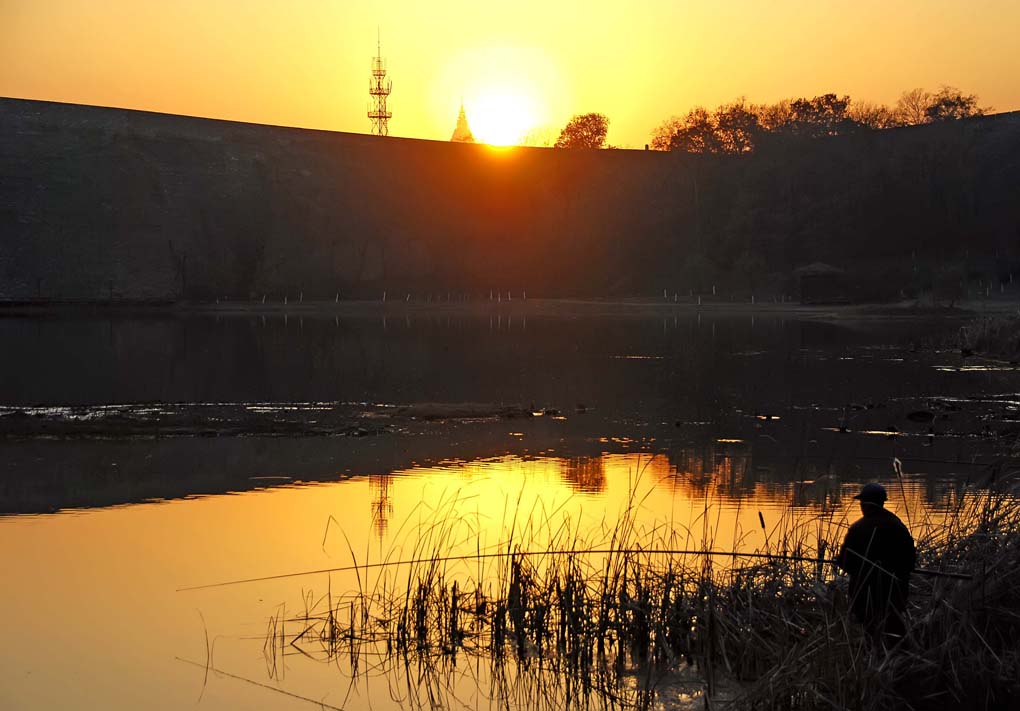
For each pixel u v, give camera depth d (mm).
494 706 8336
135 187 118125
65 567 11789
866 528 8500
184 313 82375
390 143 138875
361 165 132625
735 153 117938
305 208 121375
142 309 87000
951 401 25547
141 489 15844
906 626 8523
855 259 103000
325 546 12500
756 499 14672
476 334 54562
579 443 19891
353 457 18453
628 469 17125
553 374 33031
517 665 9125
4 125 122562
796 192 109188
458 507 14297
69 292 101438
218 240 113000
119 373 33062
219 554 12211
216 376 32344
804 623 8914
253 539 12844
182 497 15250
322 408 24688
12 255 104750
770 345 45438
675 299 98438
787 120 119375
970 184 104750
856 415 23562
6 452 19031
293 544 12602
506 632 9664
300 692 8594
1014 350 39438
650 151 143500
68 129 125000
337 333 55562
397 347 44812
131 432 21172
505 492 15320
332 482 16250
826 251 103750
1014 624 8938
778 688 7832
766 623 9000
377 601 10523
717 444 19703
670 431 21406
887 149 108438
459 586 10836
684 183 117188
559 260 116062
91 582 11242
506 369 34656
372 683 8781
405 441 20219
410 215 123875
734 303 93562
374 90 158750
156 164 123188
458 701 8422
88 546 12641
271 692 8586
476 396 27344
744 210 109188
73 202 113438
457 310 88000
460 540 12469
